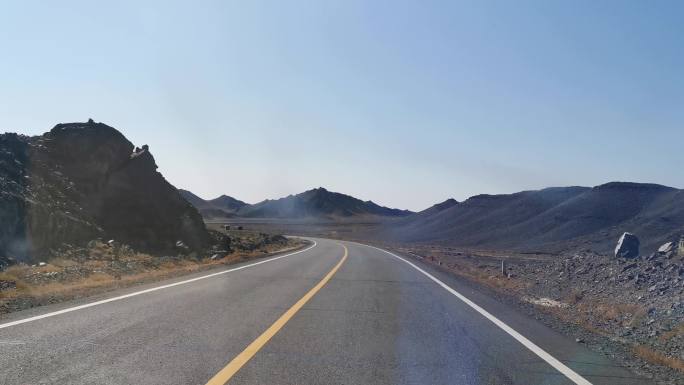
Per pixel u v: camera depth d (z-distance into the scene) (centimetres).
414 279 2136
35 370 675
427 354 835
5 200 2211
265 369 714
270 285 1730
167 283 1719
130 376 661
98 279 1808
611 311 1588
